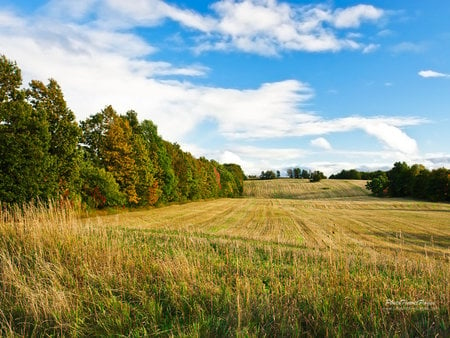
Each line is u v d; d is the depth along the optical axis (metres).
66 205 9.62
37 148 21.81
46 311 4.54
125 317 4.45
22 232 7.41
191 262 6.75
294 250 10.16
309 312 4.72
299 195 104.50
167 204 54.09
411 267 7.92
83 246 7.04
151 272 6.09
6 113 20.97
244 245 10.66
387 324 4.48
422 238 23.25
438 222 33.94
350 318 4.61
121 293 5.23
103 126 37.41
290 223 32.34
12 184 20.39
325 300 4.93
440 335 4.15
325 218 38.12
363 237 22.84
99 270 6.04
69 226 7.98
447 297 5.02
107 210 32.97
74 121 27.36
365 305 4.98
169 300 5.05
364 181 126.50
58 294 4.78
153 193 44.81
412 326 4.37
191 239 9.89
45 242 7.11
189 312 4.72
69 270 6.08
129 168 37.75
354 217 39.56
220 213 43.22
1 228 7.79
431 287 5.75
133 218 30.38
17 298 4.91
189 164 69.00
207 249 9.46
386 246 17.28
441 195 71.19
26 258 6.49
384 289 5.70
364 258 8.56
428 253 15.64
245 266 7.07
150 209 45.03
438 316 4.62
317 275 6.36
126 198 37.62
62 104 26.58
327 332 4.03
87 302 4.90
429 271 7.12
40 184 22.27
